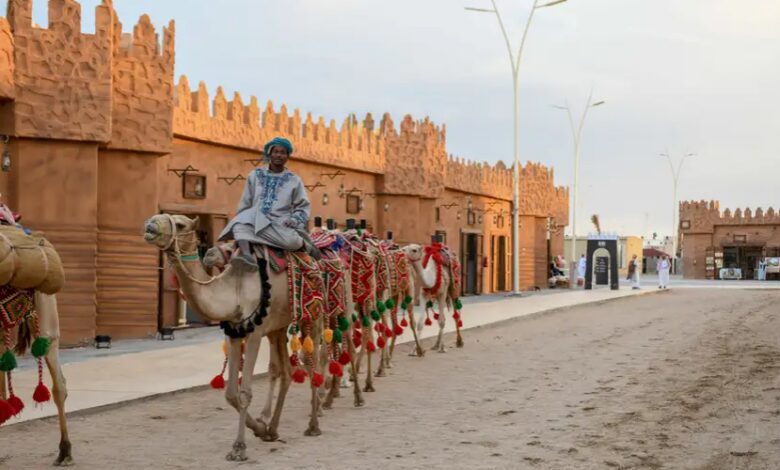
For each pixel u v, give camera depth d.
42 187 16.34
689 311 27.72
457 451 8.18
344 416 10.00
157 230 7.29
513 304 29.77
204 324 20.72
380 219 28.83
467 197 36.19
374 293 11.84
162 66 18.19
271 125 22.62
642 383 12.26
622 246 80.31
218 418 9.84
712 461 7.75
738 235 65.56
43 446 8.34
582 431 9.03
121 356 14.73
